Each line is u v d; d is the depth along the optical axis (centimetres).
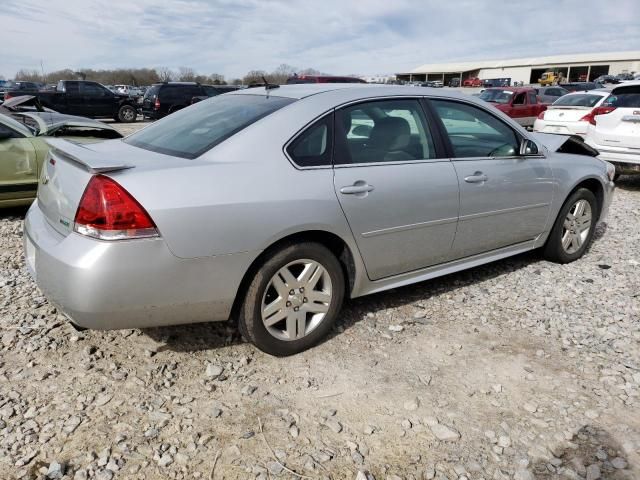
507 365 310
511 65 8881
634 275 456
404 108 357
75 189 264
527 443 246
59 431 245
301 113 311
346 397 277
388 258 345
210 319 287
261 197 280
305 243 301
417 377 296
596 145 872
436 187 355
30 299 380
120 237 248
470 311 380
